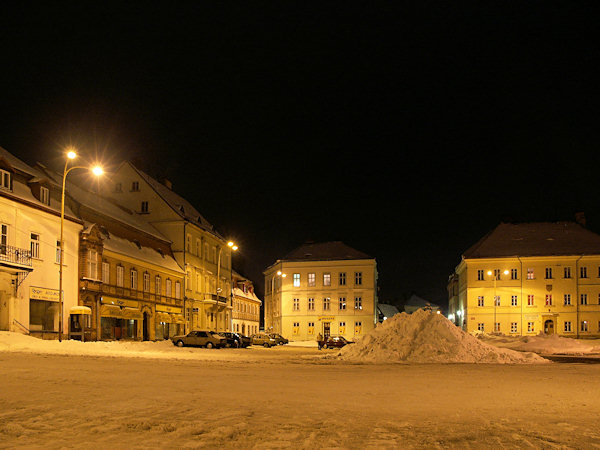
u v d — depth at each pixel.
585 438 7.91
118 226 48.56
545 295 73.38
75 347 28.92
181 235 60.19
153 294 51.91
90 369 17.03
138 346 34.16
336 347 50.28
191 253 62.56
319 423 8.77
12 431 7.77
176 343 43.19
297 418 9.15
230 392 12.20
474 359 26.06
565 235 76.31
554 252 73.94
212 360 24.25
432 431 8.29
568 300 72.88
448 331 27.92
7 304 32.72
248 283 92.88
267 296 92.75
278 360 25.94
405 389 13.67
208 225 72.81
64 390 11.90
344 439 7.65
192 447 7.05
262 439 7.56
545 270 73.81
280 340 62.88
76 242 39.94
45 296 36.16
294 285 82.19
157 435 7.70
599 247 73.88
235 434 7.83
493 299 74.56
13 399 10.55
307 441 7.47
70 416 8.90
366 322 79.81
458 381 15.89
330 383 14.79
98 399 10.68
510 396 12.55
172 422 8.52
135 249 50.09
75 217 40.09
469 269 75.88
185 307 59.94
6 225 33.16
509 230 78.62
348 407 10.50
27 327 34.31
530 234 77.38
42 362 19.28
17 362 18.97
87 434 7.70
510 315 73.88
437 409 10.48
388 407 10.62
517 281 74.31
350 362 25.28
